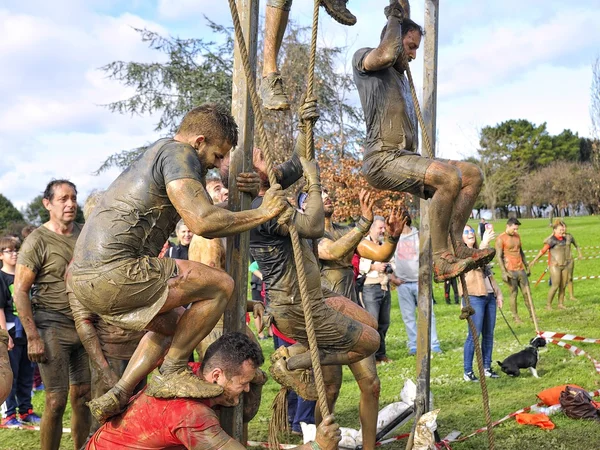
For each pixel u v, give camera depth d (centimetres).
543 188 7075
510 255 1270
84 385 521
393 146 466
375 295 956
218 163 335
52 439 512
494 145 7231
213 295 322
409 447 523
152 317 307
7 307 709
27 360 720
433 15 561
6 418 709
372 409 475
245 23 386
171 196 306
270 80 401
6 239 721
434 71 560
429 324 552
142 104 2834
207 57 2906
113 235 308
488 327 847
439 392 773
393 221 575
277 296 420
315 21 387
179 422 315
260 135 337
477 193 450
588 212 7031
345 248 519
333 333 422
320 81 2380
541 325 1240
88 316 478
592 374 815
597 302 1542
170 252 767
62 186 518
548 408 647
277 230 402
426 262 558
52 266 509
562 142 7956
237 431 387
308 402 613
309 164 414
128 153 2883
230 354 327
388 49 451
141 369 333
